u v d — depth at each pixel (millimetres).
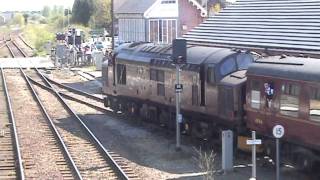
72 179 18203
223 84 21016
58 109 33625
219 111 21391
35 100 37438
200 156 19109
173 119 25406
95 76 50938
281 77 18031
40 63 65062
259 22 28094
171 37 51219
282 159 18594
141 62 28047
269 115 18750
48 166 19906
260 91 19172
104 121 29750
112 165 19828
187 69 23344
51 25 149500
